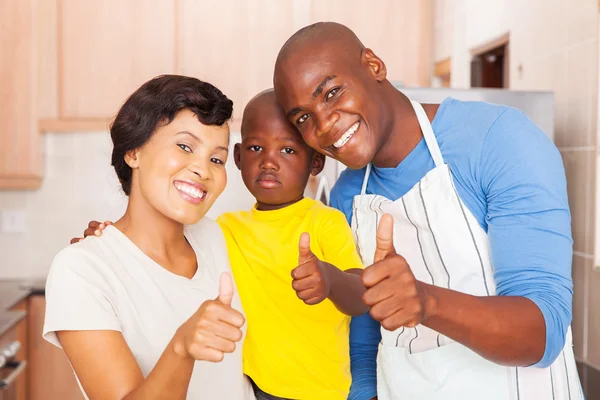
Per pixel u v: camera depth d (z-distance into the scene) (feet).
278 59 3.61
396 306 2.67
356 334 4.38
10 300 8.19
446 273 3.77
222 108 3.22
